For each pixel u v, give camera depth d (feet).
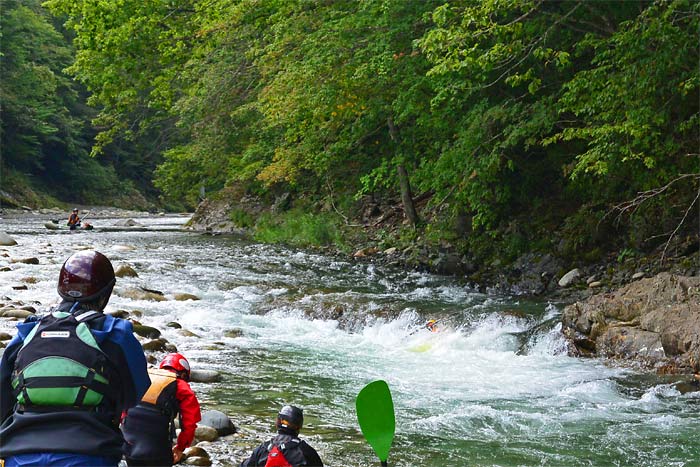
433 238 59.62
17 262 55.88
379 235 69.05
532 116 46.37
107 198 212.84
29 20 188.65
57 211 177.17
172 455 14.93
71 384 8.52
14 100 177.99
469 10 39.17
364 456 20.20
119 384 8.86
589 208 51.08
